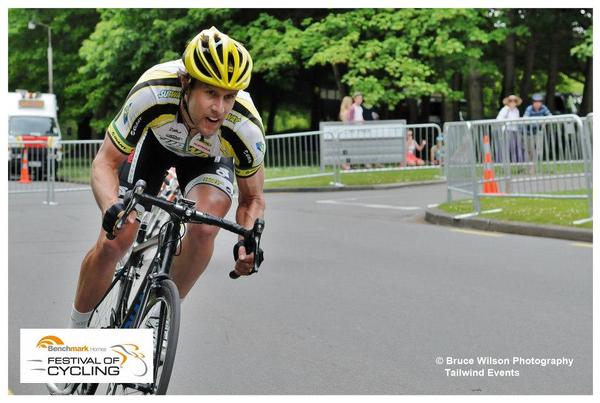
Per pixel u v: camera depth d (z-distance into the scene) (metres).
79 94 53.09
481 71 35.94
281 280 10.38
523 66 47.69
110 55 41.25
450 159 17.66
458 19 34.22
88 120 60.41
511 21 36.75
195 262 5.66
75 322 5.96
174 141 5.57
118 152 5.47
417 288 9.88
